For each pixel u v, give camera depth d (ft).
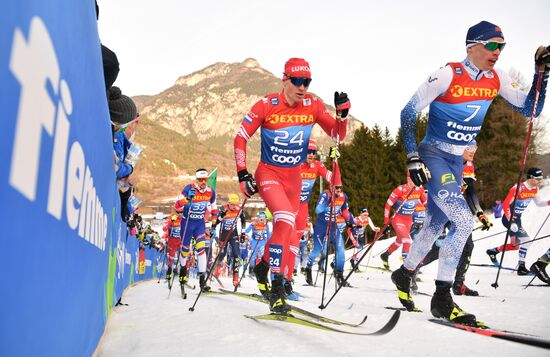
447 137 11.88
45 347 3.31
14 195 2.55
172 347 8.14
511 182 115.24
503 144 117.19
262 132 13.70
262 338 8.77
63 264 3.93
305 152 13.92
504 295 18.99
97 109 6.29
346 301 17.38
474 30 11.35
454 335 9.21
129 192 14.49
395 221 32.99
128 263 27.07
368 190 144.15
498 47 11.11
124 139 13.03
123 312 13.62
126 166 13.16
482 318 11.94
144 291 24.79
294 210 14.55
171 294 22.04
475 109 11.66
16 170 2.57
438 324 10.60
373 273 41.27
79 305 4.98
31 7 2.83
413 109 11.60
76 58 4.45
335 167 13.08
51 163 3.37
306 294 21.36
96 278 6.86
